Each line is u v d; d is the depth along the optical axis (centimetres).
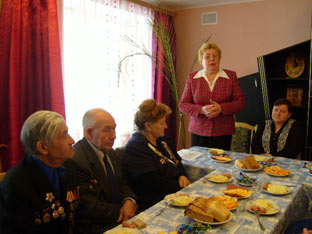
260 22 363
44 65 251
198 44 410
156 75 396
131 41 337
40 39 246
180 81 432
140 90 377
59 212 126
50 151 122
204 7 398
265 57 313
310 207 158
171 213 126
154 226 114
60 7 271
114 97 337
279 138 252
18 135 234
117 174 175
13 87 229
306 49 317
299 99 327
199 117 255
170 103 425
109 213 151
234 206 128
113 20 327
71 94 293
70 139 128
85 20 298
